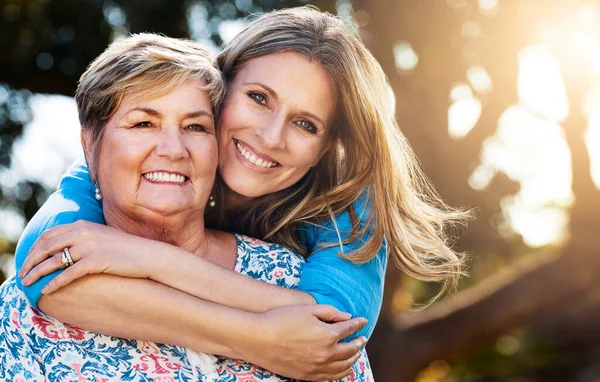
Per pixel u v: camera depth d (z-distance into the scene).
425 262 2.65
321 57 2.45
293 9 2.56
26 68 8.10
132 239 2.09
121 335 2.05
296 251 2.49
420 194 2.82
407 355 7.81
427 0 7.92
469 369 10.30
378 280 2.39
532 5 8.08
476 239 8.55
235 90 2.47
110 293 2.03
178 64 2.11
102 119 2.13
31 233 2.20
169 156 2.07
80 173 2.38
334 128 2.58
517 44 8.18
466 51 8.20
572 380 9.45
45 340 2.08
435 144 7.98
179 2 7.95
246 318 2.05
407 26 7.90
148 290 2.04
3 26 7.93
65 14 8.01
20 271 2.10
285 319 2.06
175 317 2.03
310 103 2.45
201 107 2.14
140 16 7.98
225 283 2.11
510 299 8.31
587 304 8.58
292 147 2.47
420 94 8.02
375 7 7.86
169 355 2.10
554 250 8.78
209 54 2.30
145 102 2.09
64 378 2.04
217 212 2.58
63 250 2.06
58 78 8.20
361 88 2.48
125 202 2.13
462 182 8.25
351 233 2.41
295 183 2.62
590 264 8.37
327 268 2.29
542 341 9.60
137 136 2.09
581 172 8.45
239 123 2.45
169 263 2.07
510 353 10.19
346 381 2.31
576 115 8.45
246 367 2.14
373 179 2.51
